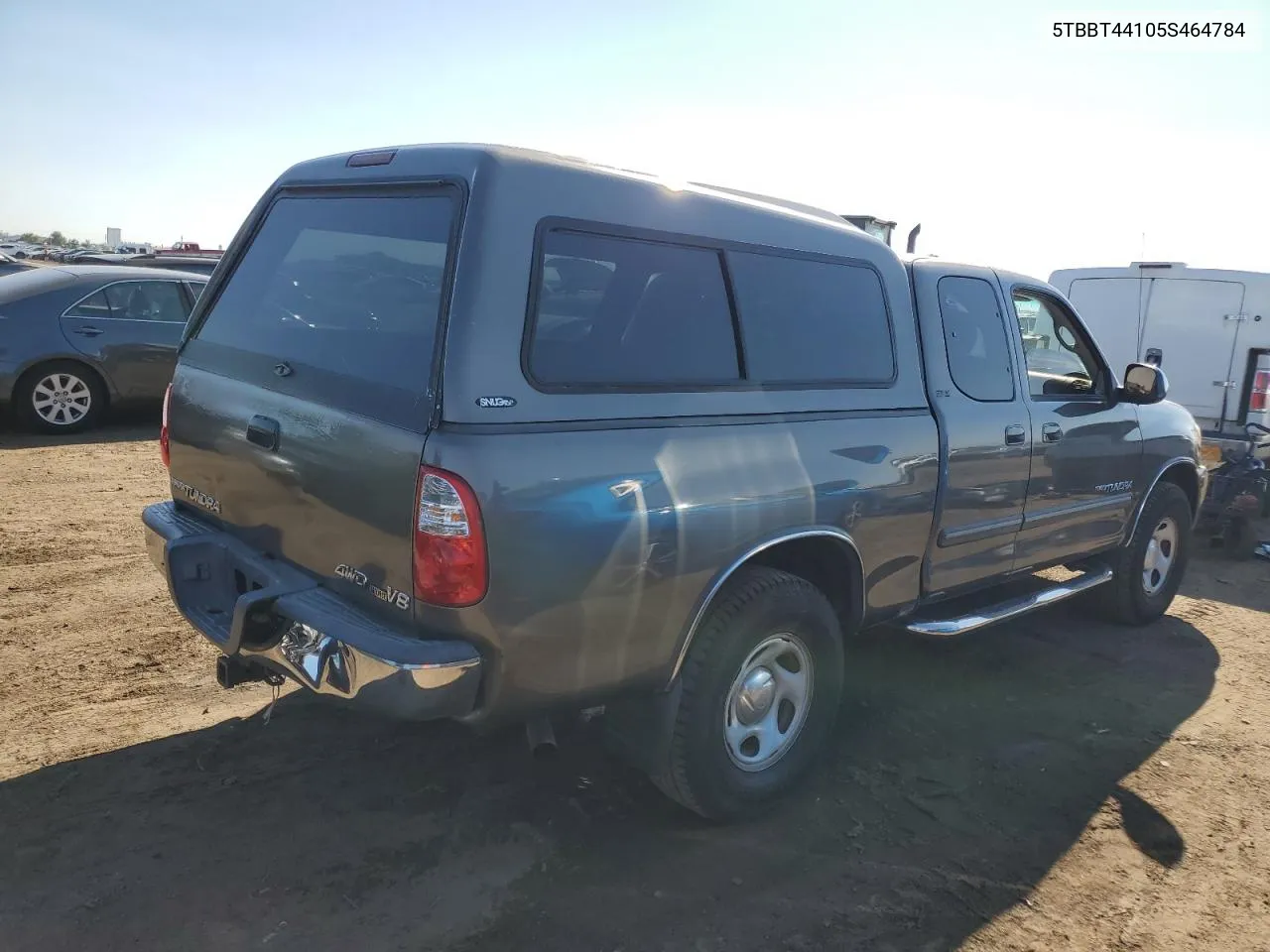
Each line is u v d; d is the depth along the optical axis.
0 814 3.17
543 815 3.35
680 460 2.91
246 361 3.32
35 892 2.82
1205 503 7.50
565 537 2.63
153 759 3.57
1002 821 3.50
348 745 3.74
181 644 4.61
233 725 3.85
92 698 4.02
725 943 2.78
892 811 3.53
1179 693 4.72
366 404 2.71
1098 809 3.61
